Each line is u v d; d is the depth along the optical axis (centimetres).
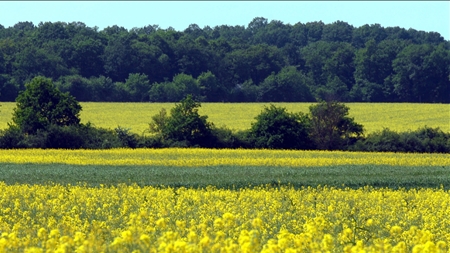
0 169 6081
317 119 10094
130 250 1922
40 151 8438
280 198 3847
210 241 2003
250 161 7181
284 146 9788
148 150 8725
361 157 8138
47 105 10069
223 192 3981
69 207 3331
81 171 5916
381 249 2003
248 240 1850
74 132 9356
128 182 5084
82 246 1903
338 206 3491
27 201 3475
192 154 8225
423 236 2311
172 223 2733
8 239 2045
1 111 13512
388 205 3619
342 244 2189
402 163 7238
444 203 3622
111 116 13150
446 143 9625
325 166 6731
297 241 2041
